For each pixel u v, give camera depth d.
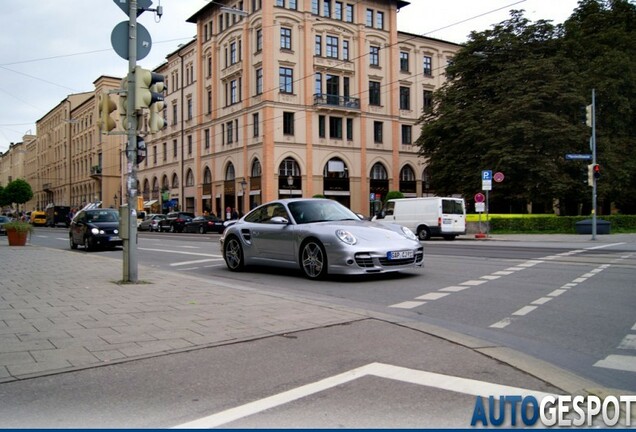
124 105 9.48
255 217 11.86
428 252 16.88
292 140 45.38
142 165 70.19
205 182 55.22
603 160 34.53
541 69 34.31
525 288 8.82
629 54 37.00
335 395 3.83
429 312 7.02
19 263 13.52
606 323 6.25
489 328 6.11
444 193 40.69
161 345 5.12
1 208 111.06
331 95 47.00
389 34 51.28
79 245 21.27
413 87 53.56
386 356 4.77
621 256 14.76
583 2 40.84
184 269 13.06
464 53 39.25
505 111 33.97
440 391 3.91
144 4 9.62
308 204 11.12
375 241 9.67
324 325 5.96
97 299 7.72
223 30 50.72
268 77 44.16
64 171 91.69
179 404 3.67
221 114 51.34
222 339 5.33
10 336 5.46
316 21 46.62
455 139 38.72
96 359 4.66
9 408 3.60
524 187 34.19
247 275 11.40
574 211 42.94
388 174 51.56
